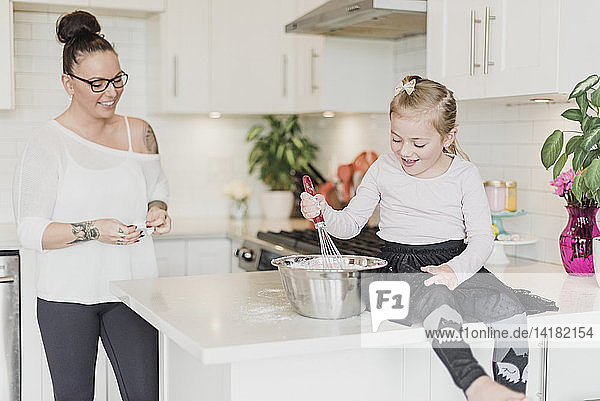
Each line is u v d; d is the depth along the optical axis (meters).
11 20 3.36
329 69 3.51
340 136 4.10
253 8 3.81
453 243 1.96
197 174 4.22
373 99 3.60
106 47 2.37
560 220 2.61
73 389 2.43
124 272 2.45
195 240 3.63
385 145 3.64
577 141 2.07
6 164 3.78
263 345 1.47
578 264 2.25
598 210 2.31
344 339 1.54
